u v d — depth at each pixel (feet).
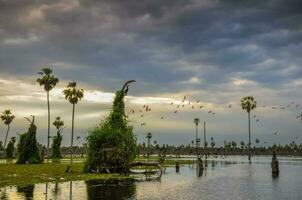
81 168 230.27
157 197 109.09
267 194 119.75
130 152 203.51
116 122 208.44
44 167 237.86
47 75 347.97
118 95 212.43
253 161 423.23
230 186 143.84
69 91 291.38
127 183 149.79
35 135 295.69
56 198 102.89
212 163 363.35
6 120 507.30
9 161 356.79
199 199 106.52
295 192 124.98
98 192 117.80
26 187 127.65
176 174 211.41
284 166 307.37
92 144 200.54
